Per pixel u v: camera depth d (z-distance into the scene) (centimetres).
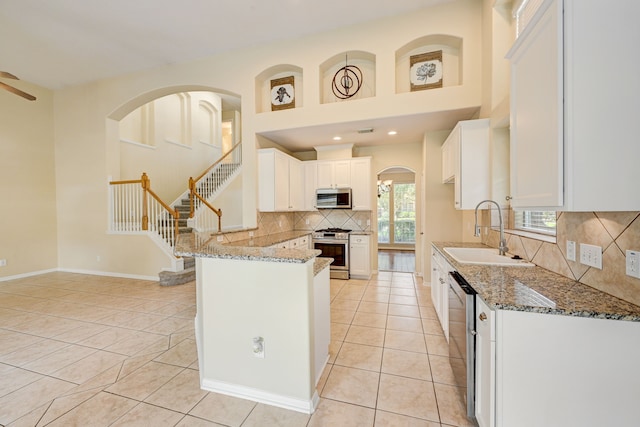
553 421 125
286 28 365
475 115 348
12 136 507
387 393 194
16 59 441
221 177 694
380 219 938
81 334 288
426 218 449
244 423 168
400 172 923
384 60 351
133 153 604
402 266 623
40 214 547
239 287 191
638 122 105
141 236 510
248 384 191
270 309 185
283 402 182
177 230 496
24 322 318
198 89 459
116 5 314
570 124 110
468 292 162
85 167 545
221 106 901
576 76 109
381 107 355
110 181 533
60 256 573
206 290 200
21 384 205
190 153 759
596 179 109
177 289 445
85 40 385
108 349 257
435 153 438
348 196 502
